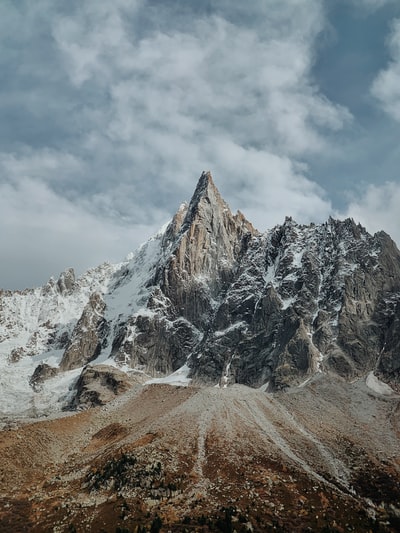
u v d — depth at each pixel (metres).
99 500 103.25
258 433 145.62
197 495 103.31
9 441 139.75
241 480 112.00
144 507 97.44
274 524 91.19
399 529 94.12
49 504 102.06
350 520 95.00
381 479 118.12
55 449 145.25
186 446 132.75
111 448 139.25
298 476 115.50
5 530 89.94
